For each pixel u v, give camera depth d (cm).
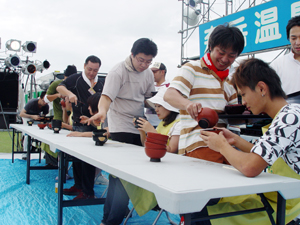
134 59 216
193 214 112
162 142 122
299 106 102
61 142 193
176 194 69
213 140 111
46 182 362
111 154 139
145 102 253
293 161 104
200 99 160
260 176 98
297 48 217
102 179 351
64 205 194
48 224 219
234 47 145
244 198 114
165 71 374
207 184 81
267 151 93
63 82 321
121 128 230
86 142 199
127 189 152
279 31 421
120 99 230
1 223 219
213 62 159
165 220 231
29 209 253
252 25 457
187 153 159
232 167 113
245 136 247
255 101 111
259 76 108
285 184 89
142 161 121
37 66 885
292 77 224
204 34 550
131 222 226
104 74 470
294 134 96
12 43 892
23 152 520
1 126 1095
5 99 1089
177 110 198
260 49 449
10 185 339
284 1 411
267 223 101
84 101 322
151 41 213
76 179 296
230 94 178
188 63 162
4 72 1020
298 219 114
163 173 95
